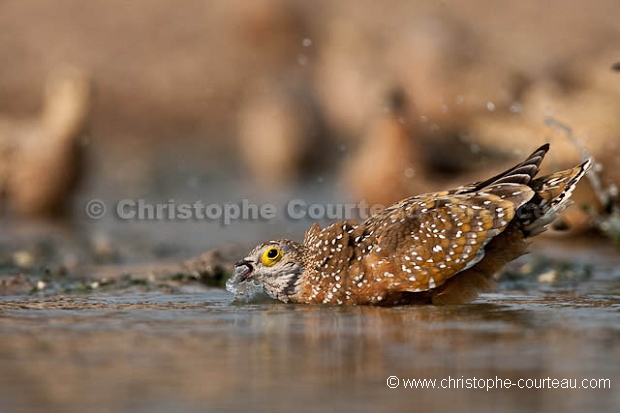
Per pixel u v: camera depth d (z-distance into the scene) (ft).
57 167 96.32
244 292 49.11
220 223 92.22
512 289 54.85
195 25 155.33
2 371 32.71
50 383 31.19
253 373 32.42
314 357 34.71
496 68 96.17
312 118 131.75
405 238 46.50
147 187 115.55
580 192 79.25
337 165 131.13
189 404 28.84
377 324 41.34
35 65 146.20
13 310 45.70
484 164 89.97
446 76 95.71
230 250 69.92
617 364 33.58
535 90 89.15
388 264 46.37
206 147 138.21
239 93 146.72
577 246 76.64
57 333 39.40
